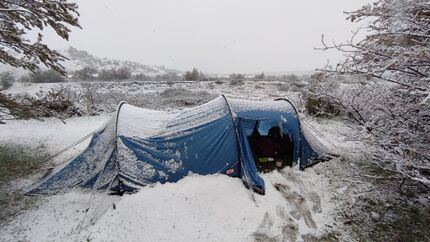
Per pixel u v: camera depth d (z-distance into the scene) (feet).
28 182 23.75
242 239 16.85
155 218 17.95
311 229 17.89
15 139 33.99
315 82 20.12
